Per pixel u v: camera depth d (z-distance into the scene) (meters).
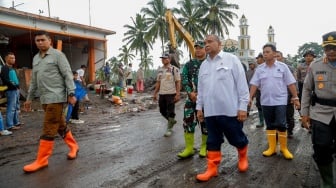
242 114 4.16
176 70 7.46
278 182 4.22
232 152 5.85
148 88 26.05
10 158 5.52
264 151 5.94
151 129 8.45
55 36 20.27
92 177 4.44
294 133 7.81
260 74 5.67
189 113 5.41
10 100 8.16
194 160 5.29
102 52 22.52
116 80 20.81
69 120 9.38
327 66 3.60
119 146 6.39
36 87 5.11
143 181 4.28
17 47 23.05
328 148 3.63
